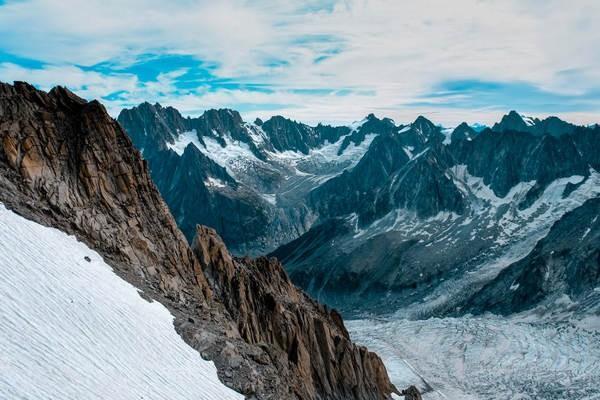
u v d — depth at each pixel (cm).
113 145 5178
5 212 3962
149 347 3775
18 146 4528
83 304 3622
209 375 4022
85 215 4612
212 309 5206
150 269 4825
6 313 3100
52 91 5131
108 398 3020
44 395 2716
